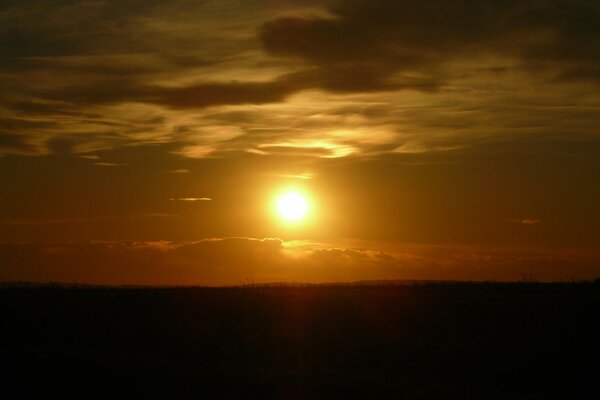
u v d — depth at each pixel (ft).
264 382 75.97
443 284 199.21
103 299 166.71
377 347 119.24
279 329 133.80
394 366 106.93
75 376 82.99
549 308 135.64
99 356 90.27
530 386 96.32
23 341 131.95
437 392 72.79
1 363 88.79
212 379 78.02
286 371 83.41
